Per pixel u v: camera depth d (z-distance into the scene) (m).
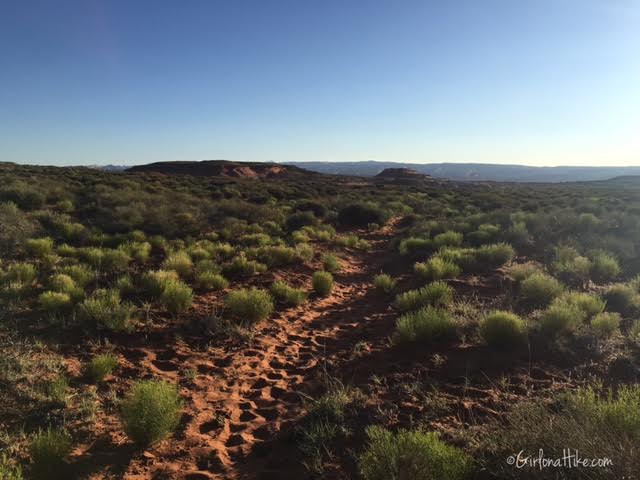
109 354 5.73
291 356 6.29
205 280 9.15
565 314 6.10
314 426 4.19
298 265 11.89
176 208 19.16
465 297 8.45
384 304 8.92
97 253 10.58
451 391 4.82
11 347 5.61
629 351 5.54
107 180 30.97
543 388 4.79
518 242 13.70
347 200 29.28
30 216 15.48
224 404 4.90
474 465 3.32
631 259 11.40
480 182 97.44
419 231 16.98
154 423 3.90
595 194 37.94
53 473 3.44
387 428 4.10
